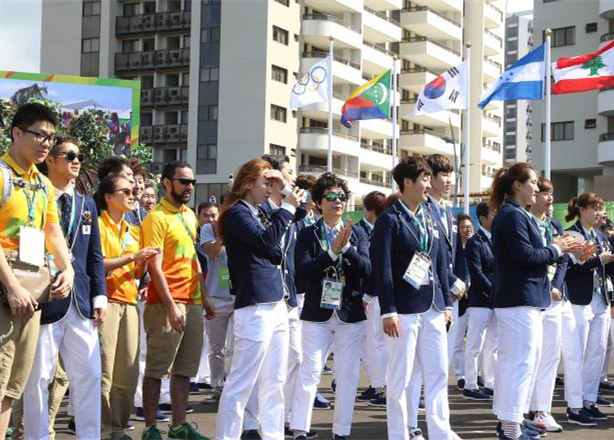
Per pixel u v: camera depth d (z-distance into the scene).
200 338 7.85
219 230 7.06
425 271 7.20
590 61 21.23
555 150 46.19
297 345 8.52
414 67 64.31
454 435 7.30
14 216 5.73
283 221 6.92
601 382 11.85
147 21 56.53
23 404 6.34
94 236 6.74
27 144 5.83
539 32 46.66
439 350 7.25
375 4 59.38
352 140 55.59
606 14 43.97
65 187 6.66
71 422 8.52
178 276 7.75
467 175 25.78
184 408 7.79
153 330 7.67
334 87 56.94
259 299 6.85
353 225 8.30
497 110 73.25
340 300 7.82
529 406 8.88
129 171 7.82
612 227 12.09
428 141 61.38
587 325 9.35
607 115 44.69
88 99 42.69
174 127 55.28
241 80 52.91
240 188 7.07
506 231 7.64
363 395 11.05
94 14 58.19
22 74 42.12
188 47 55.50
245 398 6.88
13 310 5.56
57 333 6.40
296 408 7.92
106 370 7.39
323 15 54.34
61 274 6.05
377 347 10.52
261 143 52.19
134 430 8.62
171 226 7.76
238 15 53.16
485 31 69.31
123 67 57.22
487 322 10.91
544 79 21.69
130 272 7.63
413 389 7.90
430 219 7.41
